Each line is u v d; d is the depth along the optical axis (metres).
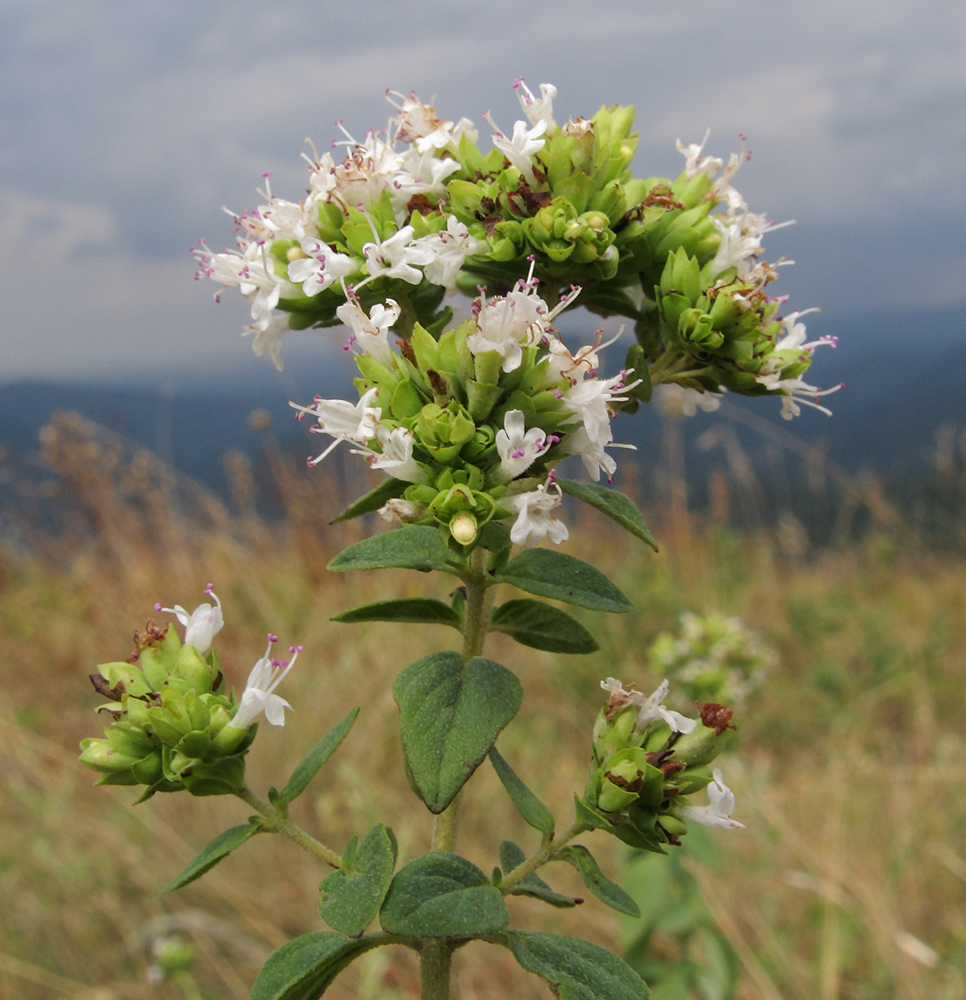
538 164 0.11
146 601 0.39
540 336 0.09
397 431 0.09
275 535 0.43
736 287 0.10
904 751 0.33
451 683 0.09
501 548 0.09
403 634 0.34
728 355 0.11
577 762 0.31
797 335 0.11
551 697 0.35
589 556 0.44
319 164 0.11
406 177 0.11
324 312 0.11
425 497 0.09
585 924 0.24
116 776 0.09
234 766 0.09
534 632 0.10
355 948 0.09
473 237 0.10
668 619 0.38
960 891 0.24
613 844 0.26
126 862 0.25
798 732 0.35
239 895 0.24
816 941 0.23
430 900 0.09
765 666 0.27
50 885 0.25
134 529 0.42
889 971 0.21
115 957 0.23
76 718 0.34
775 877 0.25
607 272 0.10
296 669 0.33
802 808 0.28
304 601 0.38
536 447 0.09
